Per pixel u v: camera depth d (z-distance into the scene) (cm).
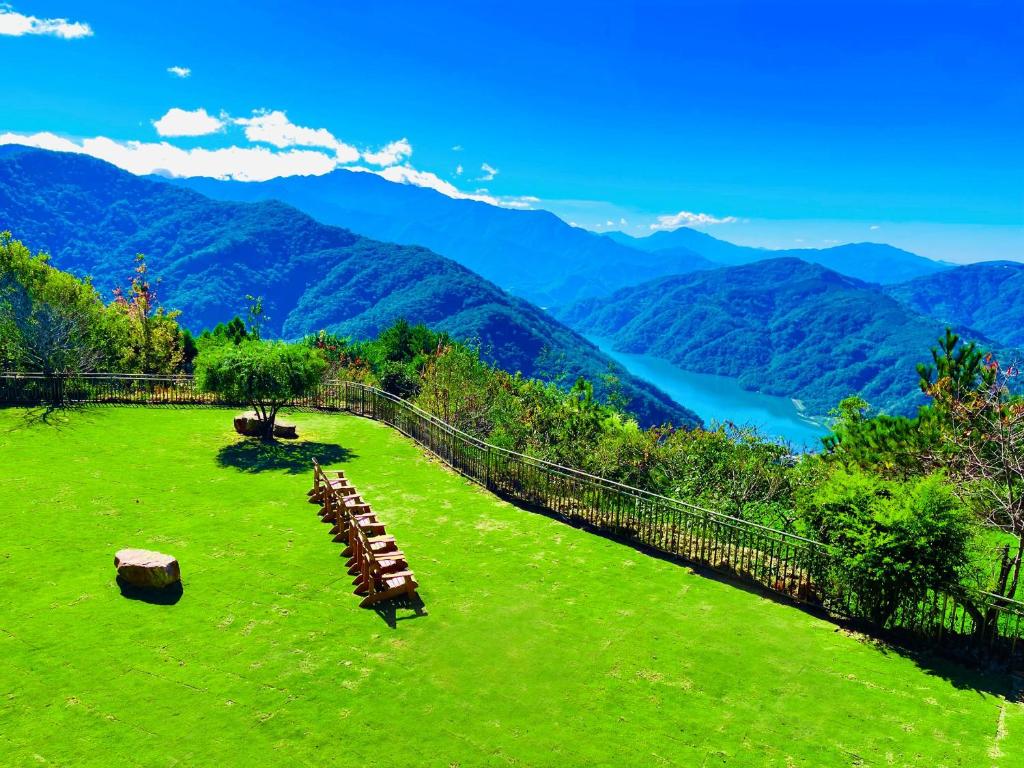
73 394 2170
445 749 724
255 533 1253
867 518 1006
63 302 2753
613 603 1070
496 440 1752
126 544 1167
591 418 1986
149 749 697
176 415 2119
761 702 829
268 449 1803
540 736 752
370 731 745
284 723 749
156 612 959
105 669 822
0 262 2773
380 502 1463
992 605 918
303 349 1956
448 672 865
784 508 1495
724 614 1047
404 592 1048
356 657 884
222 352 1888
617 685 854
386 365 2925
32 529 1199
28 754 679
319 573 1111
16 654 839
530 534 1331
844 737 768
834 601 1062
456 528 1342
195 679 815
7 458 1576
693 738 759
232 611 977
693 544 1280
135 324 3153
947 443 1370
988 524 1182
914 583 944
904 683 878
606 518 1380
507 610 1030
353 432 2067
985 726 794
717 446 1678
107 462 1602
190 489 1462
